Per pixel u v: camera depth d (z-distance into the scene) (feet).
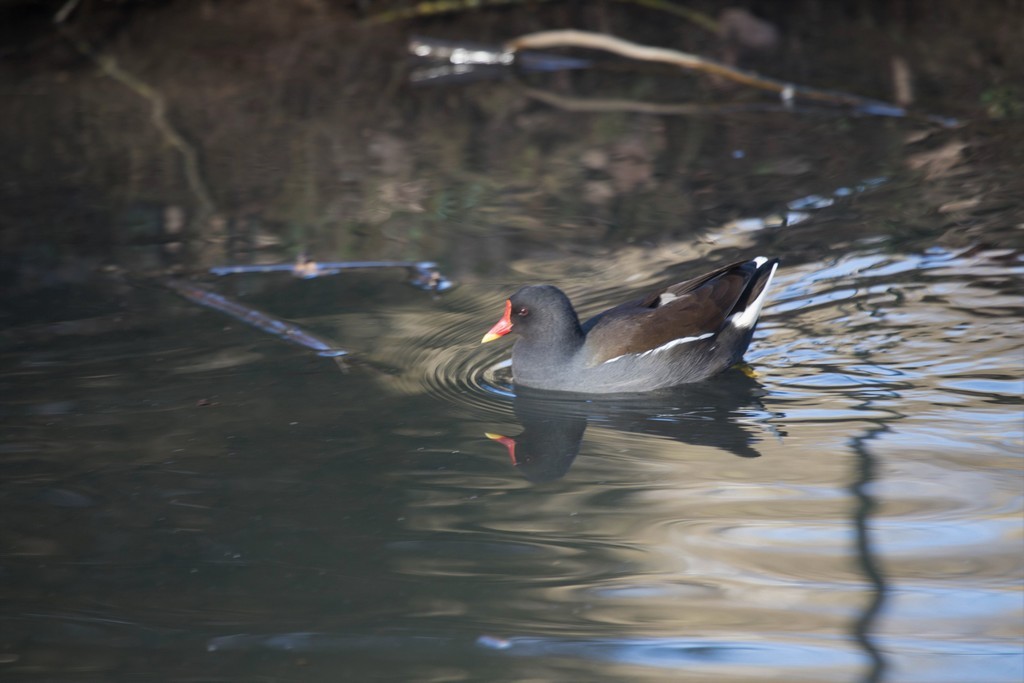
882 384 37.14
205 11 89.35
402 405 36.65
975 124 62.44
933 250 46.70
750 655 23.61
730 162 59.31
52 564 27.63
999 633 24.03
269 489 31.27
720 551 27.73
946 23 83.66
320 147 64.49
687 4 89.51
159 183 59.16
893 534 28.12
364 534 28.96
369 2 89.20
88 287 46.34
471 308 43.96
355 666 23.59
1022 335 39.52
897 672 22.86
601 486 31.58
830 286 44.29
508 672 23.29
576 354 38.37
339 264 48.44
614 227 51.62
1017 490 30.09
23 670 23.50
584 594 26.09
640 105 70.13
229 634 24.71
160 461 32.73
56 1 88.94
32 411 35.76
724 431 35.04
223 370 38.73
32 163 62.54
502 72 77.51
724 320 39.04
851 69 74.28
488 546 28.35
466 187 57.67
